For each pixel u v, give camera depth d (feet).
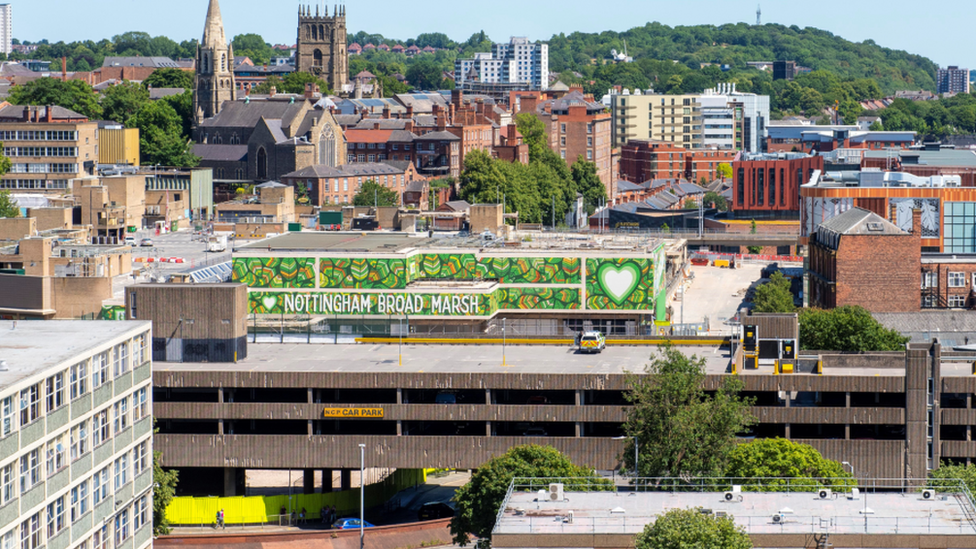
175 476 558.15
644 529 366.63
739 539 359.46
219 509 600.80
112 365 460.96
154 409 609.01
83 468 436.35
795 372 613.52
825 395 594.65
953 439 587.68
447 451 604.49
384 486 634.84
